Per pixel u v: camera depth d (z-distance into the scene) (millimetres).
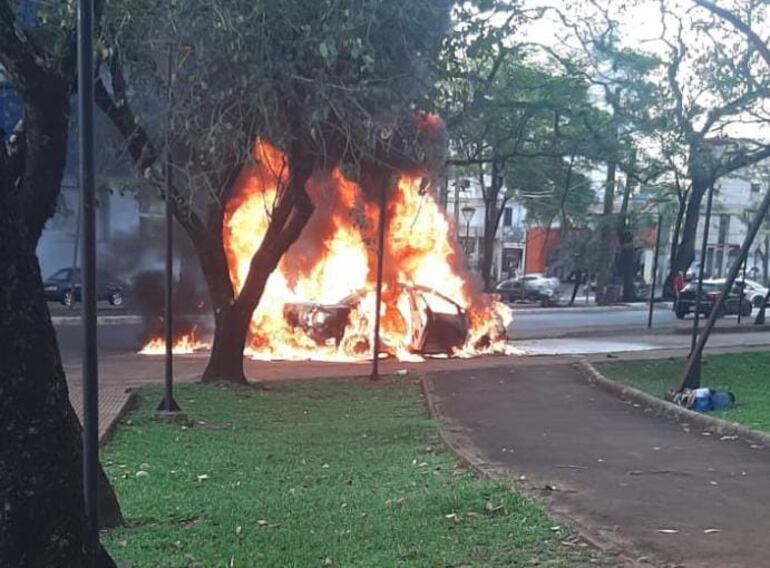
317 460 7891
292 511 5922
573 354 19766
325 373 15430
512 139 22641
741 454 8141
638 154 24672
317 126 10164
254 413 10719
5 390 2955
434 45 10008
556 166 33875
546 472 7145
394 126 10078
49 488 3031
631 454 8094
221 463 7707
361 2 8672
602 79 17469
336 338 18984
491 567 4582
